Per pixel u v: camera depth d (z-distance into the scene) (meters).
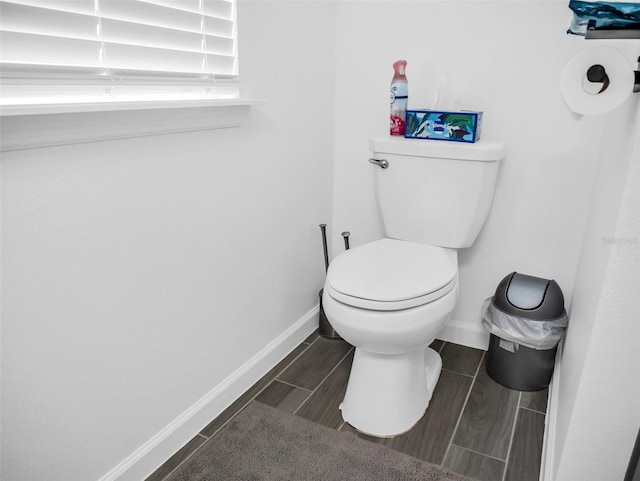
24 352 0.89
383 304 1.18
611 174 1.07
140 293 1.12
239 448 1.31
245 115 1.38
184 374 1.30
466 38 1.60
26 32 0.83
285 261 1.72
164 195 1.15
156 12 1.06
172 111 1.11
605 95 0.82
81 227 0.96
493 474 1.23
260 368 1.63
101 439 1.08
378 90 1.80
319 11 1.68
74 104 0.84
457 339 1.89
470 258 1.80
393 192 1.64
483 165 1.49
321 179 1.88
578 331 1.17
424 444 1.34
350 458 1.28
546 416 1.44
